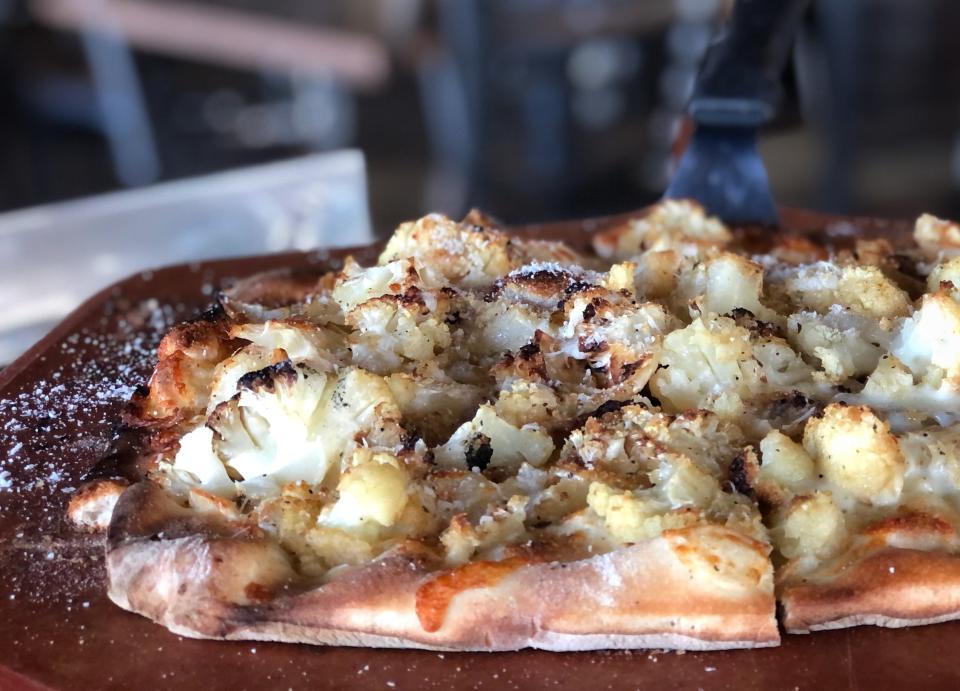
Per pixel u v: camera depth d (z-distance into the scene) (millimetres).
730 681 262
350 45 1148
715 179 488
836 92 1025
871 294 365
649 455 298
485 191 1117
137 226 661
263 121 1397
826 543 277
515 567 269
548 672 266
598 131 1231
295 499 289
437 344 351
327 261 506
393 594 268
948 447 296
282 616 270
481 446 305
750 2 514
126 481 315
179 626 276
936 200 1082
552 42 1061
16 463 350
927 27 1101
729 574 264
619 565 267
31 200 1246
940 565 271
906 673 262
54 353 423
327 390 314
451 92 1168
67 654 275
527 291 369
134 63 1301
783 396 325
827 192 1048
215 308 377
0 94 1309
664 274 382
